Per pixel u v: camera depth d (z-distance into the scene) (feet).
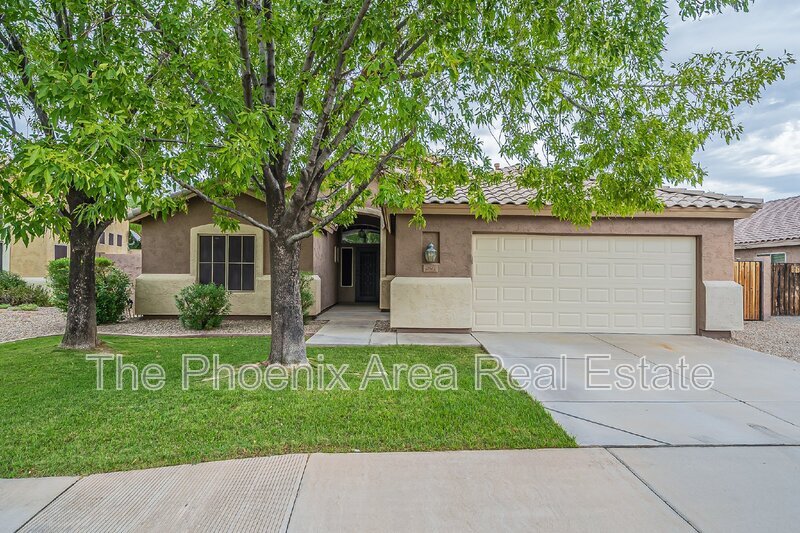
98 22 17.43
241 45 18.69
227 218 25.99
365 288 62.75
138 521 9.43
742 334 34.53
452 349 27.14
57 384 18.72
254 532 9.09
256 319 41.42
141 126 15.70
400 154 22.41
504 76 19.63
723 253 33.30
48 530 9.11
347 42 17.46
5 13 17.39
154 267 41.45
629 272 34.22
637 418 15.46
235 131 16.20
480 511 9.82
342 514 9.70
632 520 9.50
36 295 55.36
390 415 15.23
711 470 11.70
